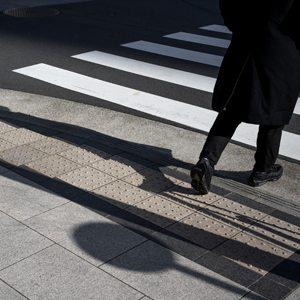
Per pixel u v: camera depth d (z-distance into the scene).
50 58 8.00
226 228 3.33
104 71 7.40
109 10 12.57
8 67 7.45
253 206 3.67
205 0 14.69
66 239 3.08
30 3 13.27
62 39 9.34
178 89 6.70
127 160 4.38
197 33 10.33
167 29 10.61
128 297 2.57
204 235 3.23
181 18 11.90
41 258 2.87
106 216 3.41
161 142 4.93
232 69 3.34
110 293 2.59
